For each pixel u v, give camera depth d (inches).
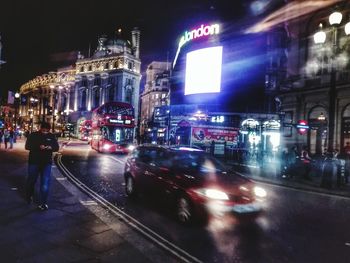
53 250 203.2
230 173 317.1
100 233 241.1
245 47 1457.9
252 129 1005.8
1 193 351.3
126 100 4188.0
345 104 835.4
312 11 930.7
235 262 202.8
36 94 5482.3
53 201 335.3
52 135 304.7
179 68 1825.8
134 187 362.0
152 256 203.8
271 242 244.4
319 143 900.0
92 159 863.7
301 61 965.2
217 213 258.2
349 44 823.7
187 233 255.3
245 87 1444.4
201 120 1126.4
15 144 1334.9
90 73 4409.5
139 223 274.2
